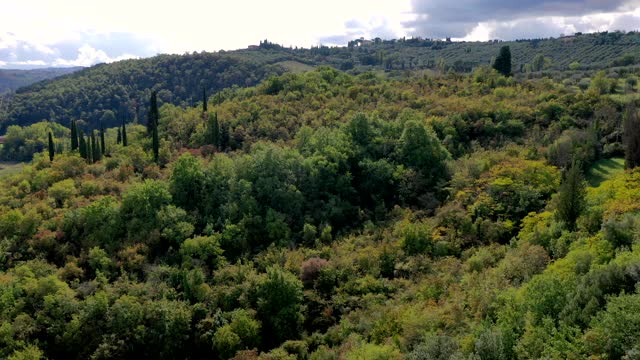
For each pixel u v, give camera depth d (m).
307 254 61.81
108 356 50.28
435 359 31.06
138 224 65.31
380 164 75.81
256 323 51.94
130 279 59.38
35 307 53.88
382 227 66.69
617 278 29.44
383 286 53.91
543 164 67.88
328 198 73.12
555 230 48.50
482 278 43.94
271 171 73.88
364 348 37.69
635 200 46.75
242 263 62.88
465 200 65.00
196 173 72.75
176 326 52.81
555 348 26.48
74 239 64.62
